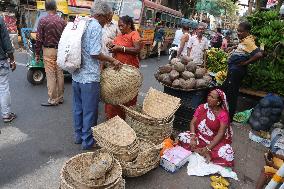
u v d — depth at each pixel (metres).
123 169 3.45
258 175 4.15
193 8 31.70
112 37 5.23
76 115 4.22
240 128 5.75
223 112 4.07
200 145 4.24
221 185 3.66
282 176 2.81
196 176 3.85
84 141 4.16
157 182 3.63
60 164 3.85
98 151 3.35
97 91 3.94
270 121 5.52
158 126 4.10
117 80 3.90
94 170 3.01
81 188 2.91
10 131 4.57
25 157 3.92
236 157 4.57
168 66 5.02
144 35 12.22
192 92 4.87
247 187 3.81
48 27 5.34
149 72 10.18
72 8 9.98
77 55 3.62
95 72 3.83
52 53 5.48
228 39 16.78
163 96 4.59
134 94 4.11
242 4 17.62
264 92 6.41
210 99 4.02
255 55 5.16
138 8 11.70
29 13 12.41
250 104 6.85
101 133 3.73
